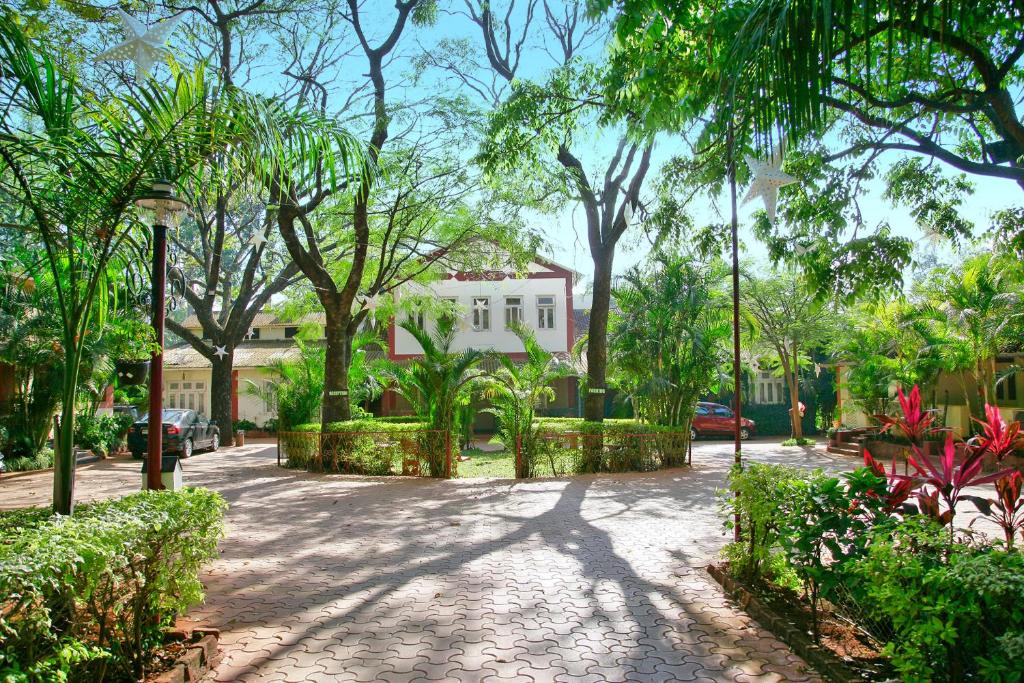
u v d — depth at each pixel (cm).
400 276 2123
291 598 583
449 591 600
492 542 798
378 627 509
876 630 442
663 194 833
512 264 1834
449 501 1111
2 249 789
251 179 632
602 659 444
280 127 557
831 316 2339
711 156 711
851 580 393
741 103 387
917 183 690
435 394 1442
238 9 1545
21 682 265
